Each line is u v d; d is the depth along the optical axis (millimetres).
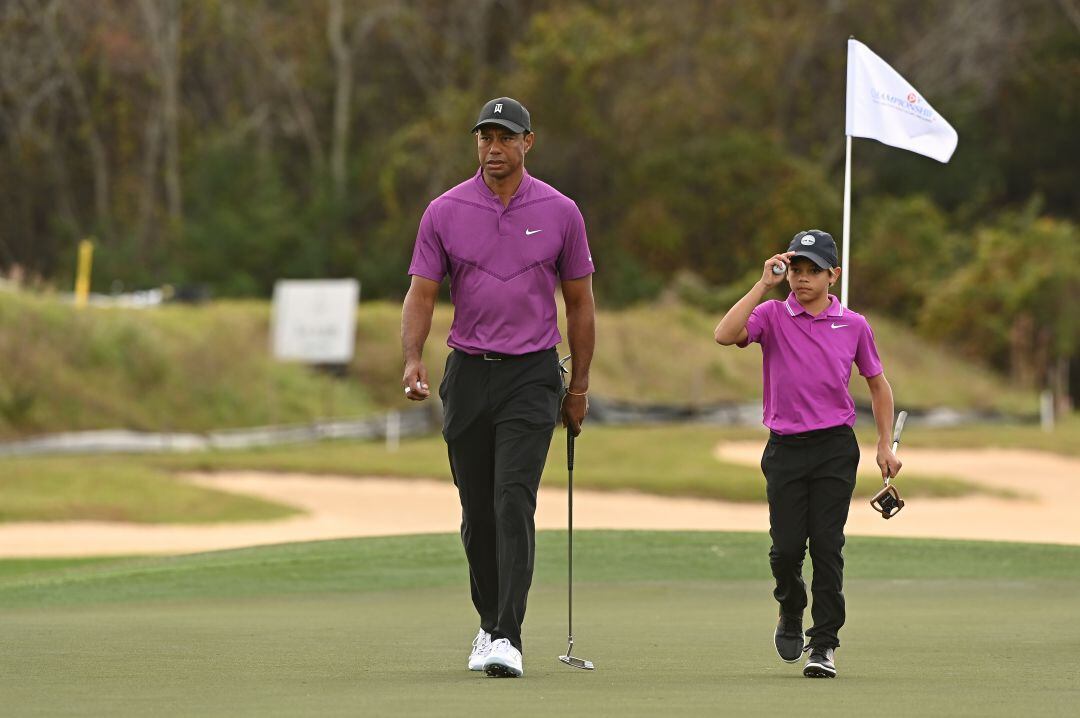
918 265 160625
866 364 21203
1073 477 87438
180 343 100438
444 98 173750
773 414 21000
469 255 20422
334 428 99688
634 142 170500
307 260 165500
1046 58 191625
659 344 127312
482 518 20922
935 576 37031
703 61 175125
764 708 15711
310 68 182500
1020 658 21328
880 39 186875
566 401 21234
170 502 67625
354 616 28609
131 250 162250
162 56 174375
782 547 20906
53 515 63312
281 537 61062
